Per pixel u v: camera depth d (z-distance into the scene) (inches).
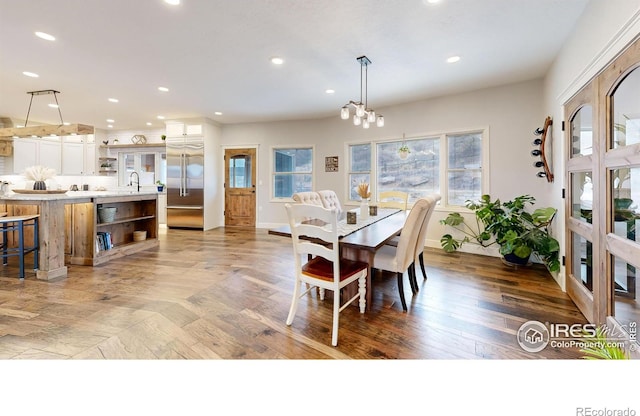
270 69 146.6
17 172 254.7
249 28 109.0
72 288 116.5
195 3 93.8
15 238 157.9
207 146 261.4
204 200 260.5
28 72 150.2
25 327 84.7
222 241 212.1
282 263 154.6
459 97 179.6
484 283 124.3
